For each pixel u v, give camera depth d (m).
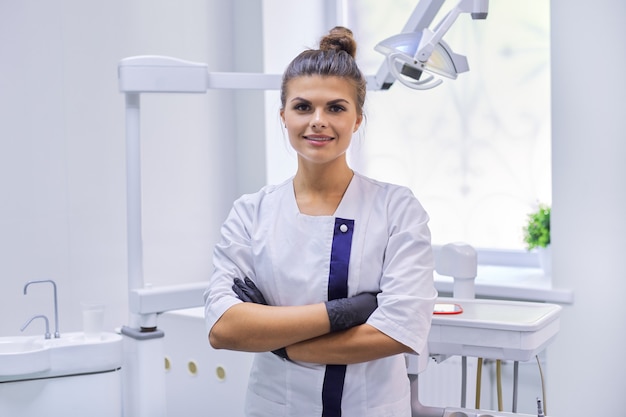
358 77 1.58
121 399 2.16
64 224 2.66
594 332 2.78
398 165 3.52
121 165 2.86
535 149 3.24
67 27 2.67
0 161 2.47
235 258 1.65
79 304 2.72
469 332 1.81
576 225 2.77
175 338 2.71
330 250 1.57
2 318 2.48
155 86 2.01
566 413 2.86
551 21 2.75
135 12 2.90
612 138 2.69
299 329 1.50
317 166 1.61
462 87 3.36
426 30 1.82
